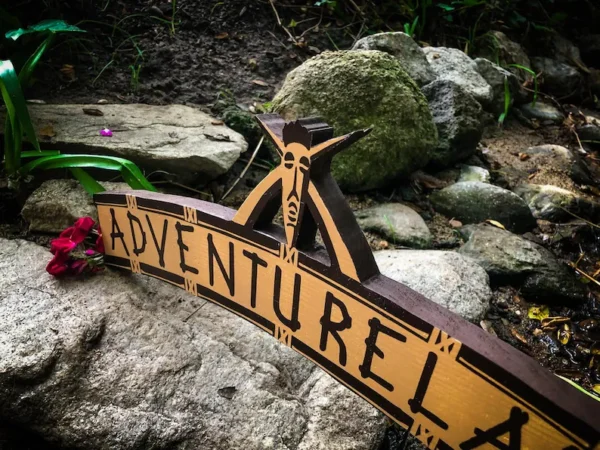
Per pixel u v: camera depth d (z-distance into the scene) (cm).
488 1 370
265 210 112
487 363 86
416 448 138
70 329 143
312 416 134
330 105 212
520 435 85
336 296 104
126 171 175
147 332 148
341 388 140
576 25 434
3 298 151
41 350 136
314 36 305
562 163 269
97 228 174
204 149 201
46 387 132
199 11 287
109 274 164
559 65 373
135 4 278
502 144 286
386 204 217
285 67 279
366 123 211
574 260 212
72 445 127
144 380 135
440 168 241
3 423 135
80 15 261
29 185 190
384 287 98
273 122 110
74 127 201
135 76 241
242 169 220
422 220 210
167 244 136
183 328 151
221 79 260
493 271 191
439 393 93
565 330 179
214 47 276
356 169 210
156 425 128
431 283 172
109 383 134
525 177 257
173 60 260
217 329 152
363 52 222
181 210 128
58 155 179
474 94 278
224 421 129
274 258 112
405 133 214
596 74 390
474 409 89
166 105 237
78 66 244
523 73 351
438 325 90
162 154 193
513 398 84
